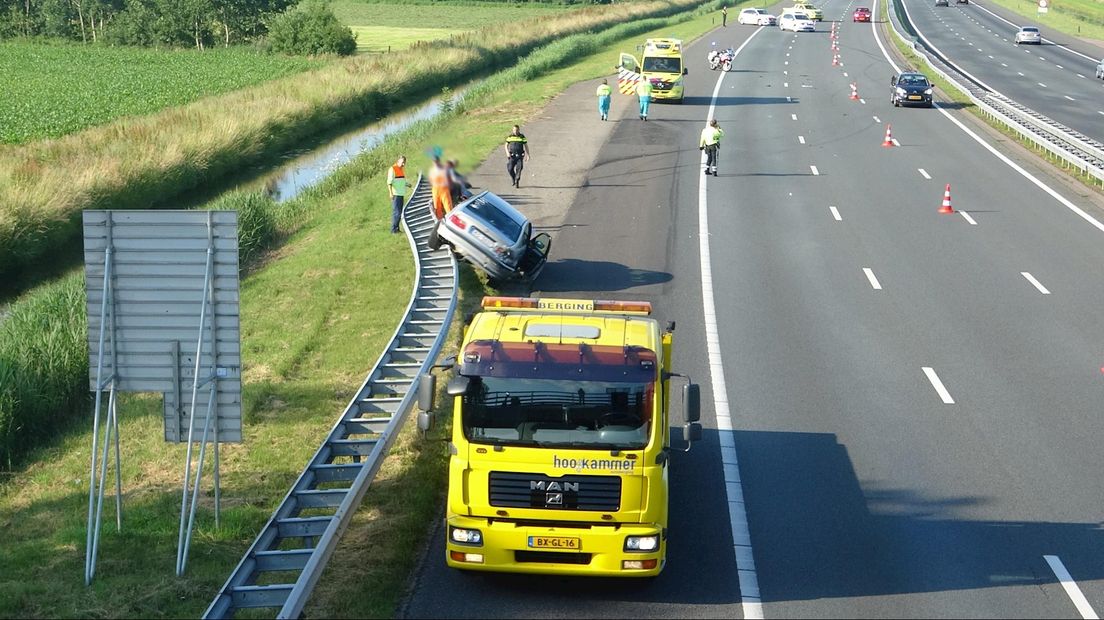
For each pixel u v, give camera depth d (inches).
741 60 2802.7
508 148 1285.7
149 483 567.8
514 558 430.9
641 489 425.7
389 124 2068.2
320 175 1603.1
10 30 3873.0
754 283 936.9
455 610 431.5
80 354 732.0
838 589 456.4
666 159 1491.1
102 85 2378.2
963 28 3951.8
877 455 596.7
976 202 1272.1
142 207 1378.0
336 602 431.8
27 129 1764.3
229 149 1616.6
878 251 1049.5
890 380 712.4
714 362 741.3
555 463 424.5
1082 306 882.8
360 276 949.2
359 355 755.4
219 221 484.7
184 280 489.7
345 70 2379.4
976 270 986.7
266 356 755.4
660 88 1973.4
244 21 3774.6
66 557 483.2
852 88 2150.6
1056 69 2773.1
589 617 428.1
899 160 1526.8
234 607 388.8
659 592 450.6
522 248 894.4
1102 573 473.4
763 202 1254.3
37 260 1172.5
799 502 539.5
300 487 474.6
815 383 705.0
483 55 2837.1
